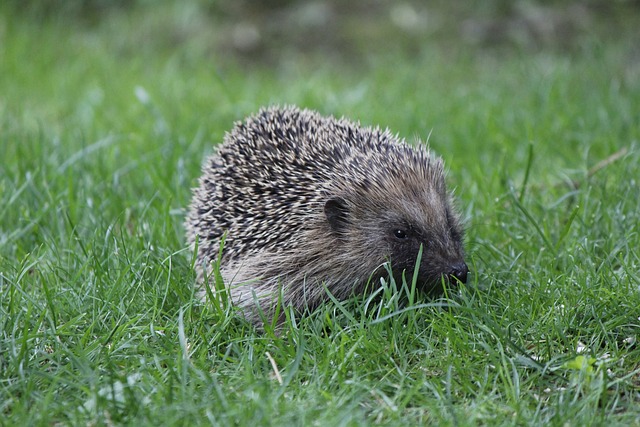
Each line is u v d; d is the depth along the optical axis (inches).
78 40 796.6
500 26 799.1
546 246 366.6
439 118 551.8
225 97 626.5
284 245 350.3
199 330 299.3
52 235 393.1
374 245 346.0
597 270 341.1
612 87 565.0
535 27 784.9
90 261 346.6
